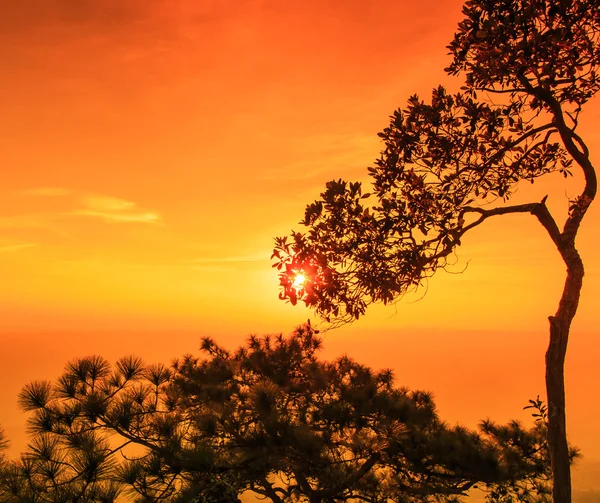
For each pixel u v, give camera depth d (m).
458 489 9.67
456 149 6.59
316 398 10.95
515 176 7.07
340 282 6.42
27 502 6.41
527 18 5.54
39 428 7.58
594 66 6.11
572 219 6.30
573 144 6.45
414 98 6.73
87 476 6.89
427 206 6.57
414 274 6.30
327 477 9.23
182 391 10.48
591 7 5.63
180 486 7.86
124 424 7.98
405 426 9.33
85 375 8.34
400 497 10.13
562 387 5.85
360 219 6.43
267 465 8.50
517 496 9.52
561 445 5.72
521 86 6.43
